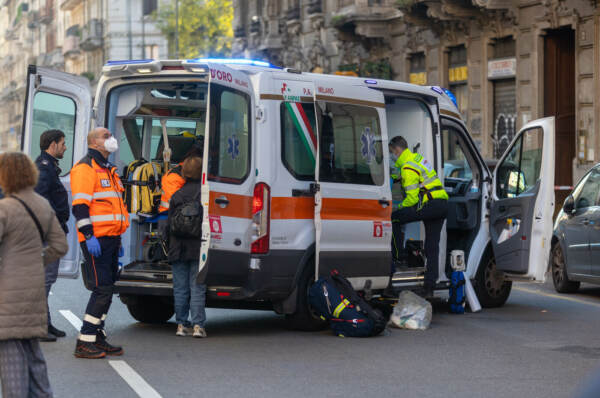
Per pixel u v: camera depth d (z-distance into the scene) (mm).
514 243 15164
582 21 27641
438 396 9094
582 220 17312
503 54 31703
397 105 15156
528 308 15852
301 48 48969
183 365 10430
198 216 11703
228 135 11875
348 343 12062
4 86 170625
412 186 14531
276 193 12383
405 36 38188
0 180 7680
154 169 13398
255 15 56094
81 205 10711
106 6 100500
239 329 13211
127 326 13398
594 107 27266
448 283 15180
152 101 13289
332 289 12586
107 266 10891
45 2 130125
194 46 80750
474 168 15914
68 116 13398
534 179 15039
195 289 12117
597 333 13055
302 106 12805
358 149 13477
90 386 9328
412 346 11875
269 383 9562
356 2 39062
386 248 13859
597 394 4188
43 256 7855
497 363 10789
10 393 7508
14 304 7500
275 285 12422
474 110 33219
